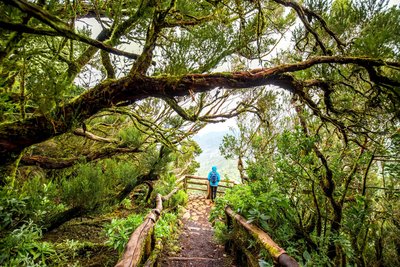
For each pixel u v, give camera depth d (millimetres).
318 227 3342
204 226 7387
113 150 5055
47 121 2252
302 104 3455
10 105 2213
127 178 5043
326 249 3094
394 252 3328
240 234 4477
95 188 4078
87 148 5531
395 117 2365
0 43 1723
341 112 2852
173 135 4875
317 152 3162
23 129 2203
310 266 2787
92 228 5996
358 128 2949
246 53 3480
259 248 3531
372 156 3061
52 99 1883
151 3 2201
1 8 1386
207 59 2438
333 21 2482
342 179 3459
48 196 3584
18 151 2305
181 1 2152
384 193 3623
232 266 4441
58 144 5086
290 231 3410
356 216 3010
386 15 1960
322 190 3334
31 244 3217
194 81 2381
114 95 2418
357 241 3225
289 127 5332
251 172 4641
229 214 5102
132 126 5438
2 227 2877
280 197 3490
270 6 3811
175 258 4664
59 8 2096
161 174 6613
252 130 6359
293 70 2467
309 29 2699
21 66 2057
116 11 2383
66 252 4227
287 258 2617
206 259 4719
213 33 2361
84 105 2385
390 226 3400
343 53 2521
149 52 2473
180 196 8750
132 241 3201
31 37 1872
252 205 4223
